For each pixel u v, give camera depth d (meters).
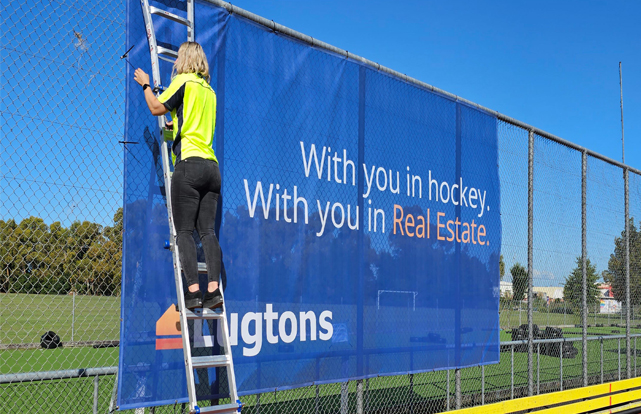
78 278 3.57
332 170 5.02
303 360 4.61
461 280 6.16
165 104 3.48
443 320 5.89
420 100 5.96
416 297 5.64
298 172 4.75
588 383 8.31
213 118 3.70
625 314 8.83
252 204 4.40
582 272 7.68
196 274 3.39
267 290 4.43
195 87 3.57
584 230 7.78
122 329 3.61
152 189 3.86
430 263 5.84
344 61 5.25
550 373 10.02
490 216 6.62
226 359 3.55
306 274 4.71
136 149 3.80
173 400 3.80
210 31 4.29
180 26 4.14
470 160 6.45
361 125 5.32
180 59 3.70
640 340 11.74
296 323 4.59
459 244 6.19
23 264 3.36
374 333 5.19
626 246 8.76
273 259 4.49
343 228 5.05
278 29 4.69
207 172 3.54
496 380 9.45
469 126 6.49
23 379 3.31
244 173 4.37
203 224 3.59
